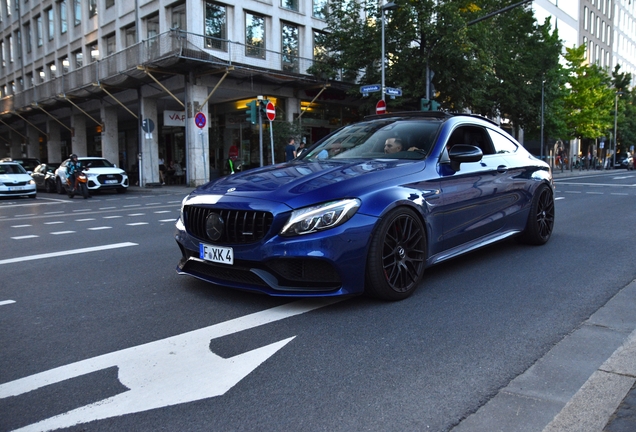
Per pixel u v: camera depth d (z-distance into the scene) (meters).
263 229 3.68
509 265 5.35
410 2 21.66
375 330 3.44
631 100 66.75
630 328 3.47
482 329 3.46
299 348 3.15
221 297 4.27
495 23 25.03
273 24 25.91
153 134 26.34
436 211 4.44
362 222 3.75
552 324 3.56
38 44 39.41
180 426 2.28
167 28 24.92
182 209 4.33
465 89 22.05
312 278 3.71
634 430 2.17
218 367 2.90
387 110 25.58
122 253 6.51
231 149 25.78
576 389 2.59
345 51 24.92
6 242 7.85
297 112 27.08
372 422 2.29
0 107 37.47
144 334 3.44
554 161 50.59
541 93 31.73
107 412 2.41
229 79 24.22
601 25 68.19
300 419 2.32
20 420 2.34
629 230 7.74
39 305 4.20
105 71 25.42
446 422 2.29
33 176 26.55
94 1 31.31
